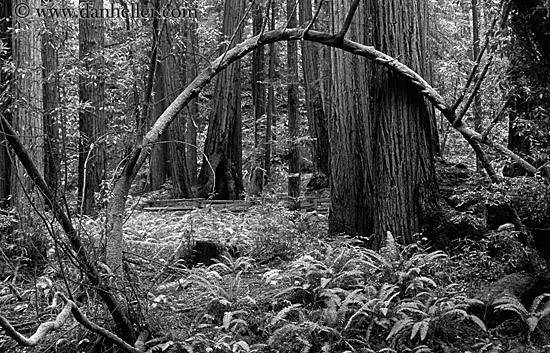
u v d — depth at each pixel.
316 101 18.12
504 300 5.61
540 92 6.06
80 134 6.20
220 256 8.33
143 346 5.19
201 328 5.88
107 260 5.32
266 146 18.45
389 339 5.53
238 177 17.14
